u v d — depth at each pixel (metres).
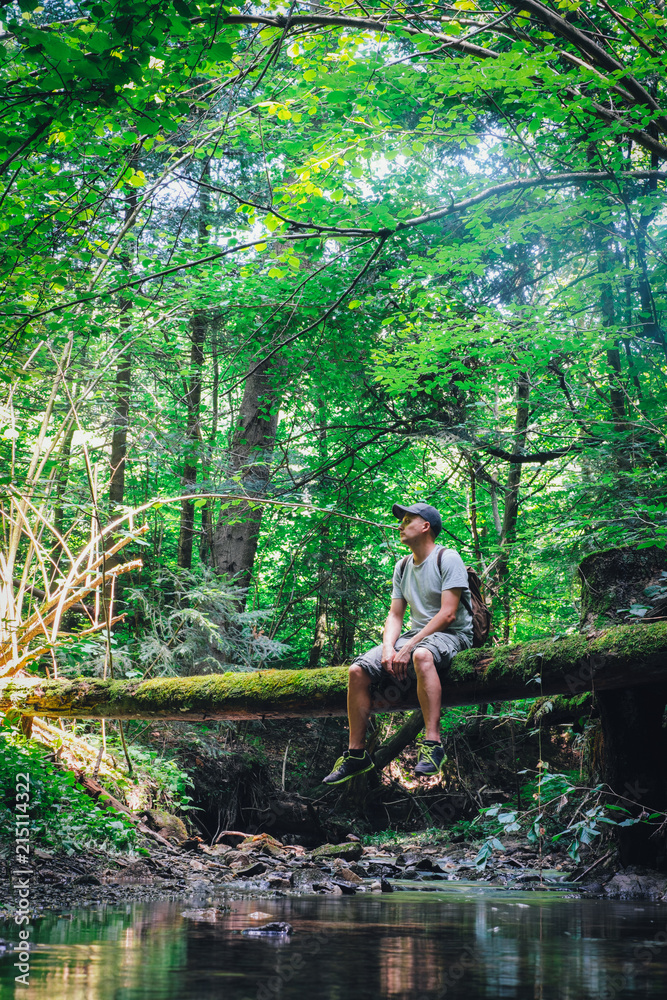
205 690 5.91
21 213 5.79
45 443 8.67
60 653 8.64
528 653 4.84
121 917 3.62
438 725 4.62
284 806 10.81
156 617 9.91
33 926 3.29
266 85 7.34
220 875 5.96
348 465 12.42
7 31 4.32
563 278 10.12
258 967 2.38
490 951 2.77
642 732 5.73
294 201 6.49
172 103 4.91
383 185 9.13
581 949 2.84
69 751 7.51
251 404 12.23
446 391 10.45
